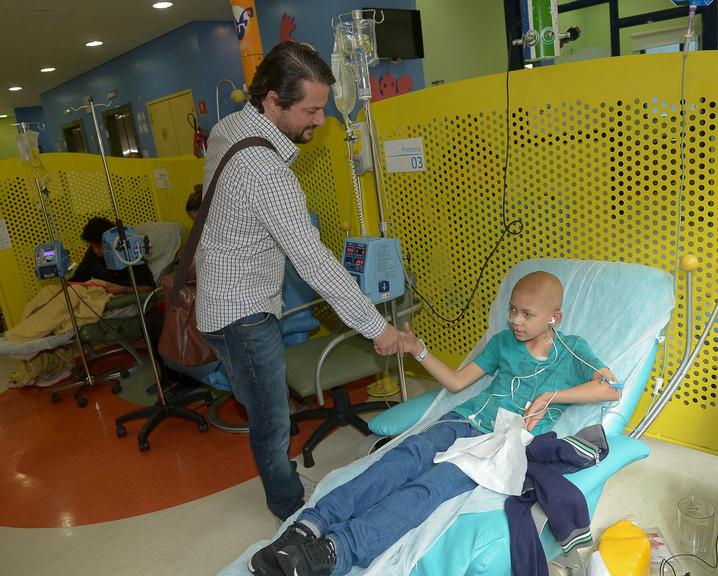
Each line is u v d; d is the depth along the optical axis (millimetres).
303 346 3080
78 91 9375
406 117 2926
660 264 2283
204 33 6543
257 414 2057
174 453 3094
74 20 5773
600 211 2391
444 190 2896
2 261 4746
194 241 1955
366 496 1730
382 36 5152
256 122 1831
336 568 1538
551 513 1532
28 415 3854
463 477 1745
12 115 12438
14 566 2359
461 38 7277
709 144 2041
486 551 1483
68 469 3078
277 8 5516
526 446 1720
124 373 4227
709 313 2197
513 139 2549
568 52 5488
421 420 2182
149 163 5273
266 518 2445
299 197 1834
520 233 2668
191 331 2994
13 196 4699
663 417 2432
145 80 7652
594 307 2041
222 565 2195
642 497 2195
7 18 5391
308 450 2723
